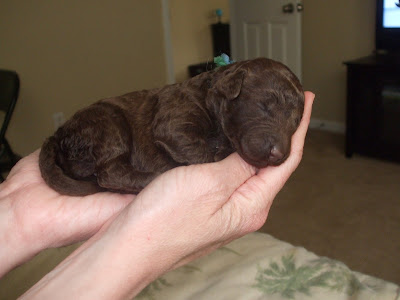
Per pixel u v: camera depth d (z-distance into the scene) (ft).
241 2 9.65
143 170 2.22
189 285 2.33
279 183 2.01
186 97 2.29
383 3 7.45
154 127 2.23
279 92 2.20
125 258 1.42
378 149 7.65
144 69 9.06
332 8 8.81
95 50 8.28
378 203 6.27
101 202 2.07
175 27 12.26
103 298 1.35
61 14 7.72
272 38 9.34
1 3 7.13
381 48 7.79
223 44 12.92
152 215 1.48
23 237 1.94
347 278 2.25
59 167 2.16
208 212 1.64
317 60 9.40
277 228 5.81
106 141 2.16
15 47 7.42
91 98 8.48
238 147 2.11
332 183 7.02
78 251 1.52
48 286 1.34
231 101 2.21
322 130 9.64
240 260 2.47
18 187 2.11
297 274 2.30
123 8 8.39
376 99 7.35
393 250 5.15
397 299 2.04
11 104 5.52
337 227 5.74
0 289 2.50
